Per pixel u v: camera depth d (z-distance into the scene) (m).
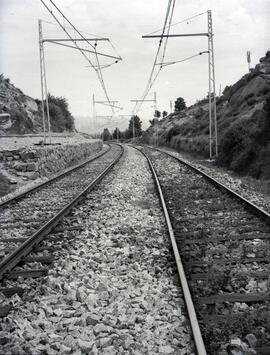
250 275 5.77
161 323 4.63
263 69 46.34
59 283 5.82
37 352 4.13
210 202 11.45
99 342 4.27
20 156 19.52
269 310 4.79
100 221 9.62
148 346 4.20
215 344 4.15
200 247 7.25
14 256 6.80
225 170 20.81
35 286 5.88
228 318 4.59
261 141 18.53
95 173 20.75
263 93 38.62
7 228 9.39
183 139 45.66
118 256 6.99
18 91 64.56
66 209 10.46
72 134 61.75
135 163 27.31
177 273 5.95
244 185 14.53
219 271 5.93
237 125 22.56
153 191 14.18
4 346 4.22
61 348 4.18
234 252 6.86
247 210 9.94
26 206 11.96
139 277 6.01
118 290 5.57
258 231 8.05
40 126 60.88
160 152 41.34
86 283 5.82
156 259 6.76
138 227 8.89
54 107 74.19
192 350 4.10
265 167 16.62
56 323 4.76
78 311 5.00
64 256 7.08
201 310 4.85
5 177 17.38
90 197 13.12
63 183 16.91
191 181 16.30
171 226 8.31
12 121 49.59
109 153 41.03
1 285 5.98
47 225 8.66
